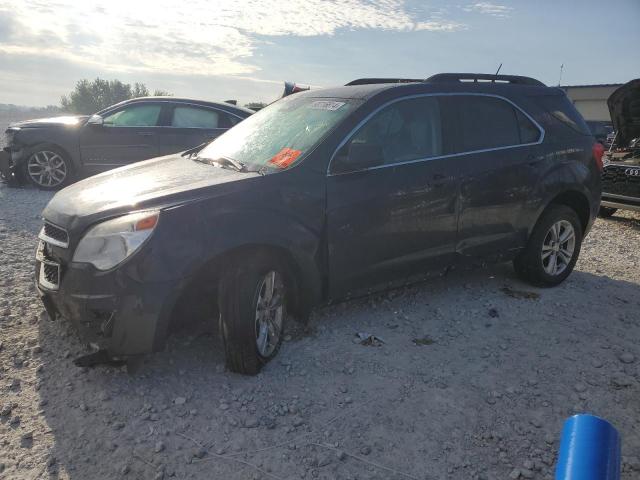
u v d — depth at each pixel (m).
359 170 3.92
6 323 4.10
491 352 3.92
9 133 9.49
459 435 3.02
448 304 4.74
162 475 2.66
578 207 5.41
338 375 3.56
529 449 2.92
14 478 2.62
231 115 9.68
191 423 3.05
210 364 3.64
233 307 3.33
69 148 9.32
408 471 2.74
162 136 9.38
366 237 3.96
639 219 9.64
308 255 3.68
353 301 4.74
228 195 3.42
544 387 3.49
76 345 3.82
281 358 3.74
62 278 3.31
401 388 3.44
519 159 4.75
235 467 2.74
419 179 4.17
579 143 5.23
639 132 10.27
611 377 3.62
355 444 2.92
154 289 3.12
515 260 5.19
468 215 4.49
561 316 4.56
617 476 1.03
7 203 8.30
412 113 4.30
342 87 4.64
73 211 3.42
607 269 6.04
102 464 2.73
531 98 5.05
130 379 3.45
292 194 3.63
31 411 3.12
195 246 3.22
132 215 3.21
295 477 2.68
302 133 4.05
